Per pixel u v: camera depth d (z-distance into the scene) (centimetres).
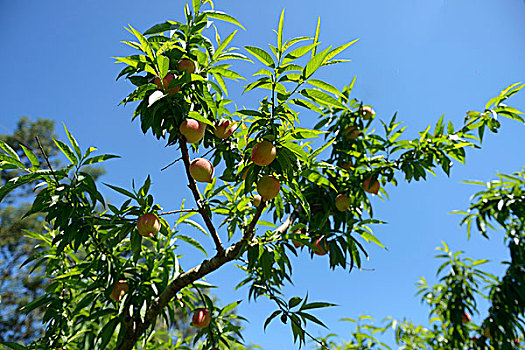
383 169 296
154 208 214
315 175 226
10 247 830
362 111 318
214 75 218
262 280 259
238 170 221
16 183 201
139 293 234
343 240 262
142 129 209
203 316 244
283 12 179
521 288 401
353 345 439
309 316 220
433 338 488
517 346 450
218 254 224
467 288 437
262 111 204
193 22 225
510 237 419
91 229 222
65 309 257
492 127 286
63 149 210
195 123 205
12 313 768
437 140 287
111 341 294
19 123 895
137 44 208
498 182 385
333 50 178
